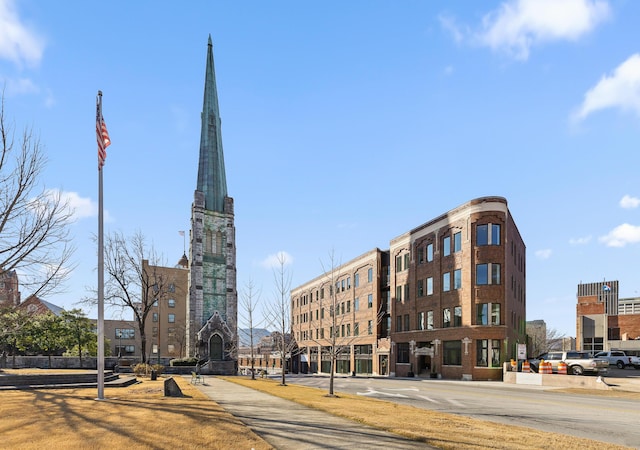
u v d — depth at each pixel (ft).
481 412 58.44
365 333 226.99
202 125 265.54
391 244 205.57
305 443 32.17
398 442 33.37
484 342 143.23
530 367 131.95
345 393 85.10
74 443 30.09
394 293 200.54
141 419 39.47
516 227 171.42
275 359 350.23
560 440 36.50
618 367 151.33
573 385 105.91
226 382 106.73
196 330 223.51
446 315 160.45
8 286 71.05
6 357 159.74
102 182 61.11
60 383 77.15
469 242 150.00
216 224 246.68
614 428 46.62
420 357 177.78
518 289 173.17
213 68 278.26
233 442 31.01
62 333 183.42
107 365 172.14
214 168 257.55
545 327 328.70
